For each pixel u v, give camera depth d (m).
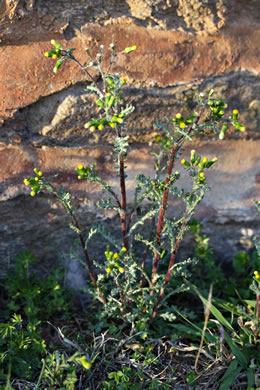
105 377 2.17
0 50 2.26
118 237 2.81
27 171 2.52
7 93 2.33
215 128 1.86
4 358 2.10
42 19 2.24
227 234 2.94
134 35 2.37
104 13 2.31
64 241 2.76
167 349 2.33
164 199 2.14
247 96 2.60
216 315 2.33
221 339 2.17
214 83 2.53
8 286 2.61
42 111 2.42
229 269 3.02
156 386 2.08
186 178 2.75
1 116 2.37
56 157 2.54
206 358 2.28
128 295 2.33
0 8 2.15
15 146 2.46
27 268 2.66
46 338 2.42
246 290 2.71
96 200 2.67
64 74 2.35
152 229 2.59
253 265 2.82
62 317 2.59
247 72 2.54
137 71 2.42
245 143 2.75
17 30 2.23
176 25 2.41
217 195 2.82
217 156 2.75
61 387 1.98
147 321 2.43
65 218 2.68
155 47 2.40
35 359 2.15
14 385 2.08
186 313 2.45
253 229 2.93
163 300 2.36
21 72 2.31
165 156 2.69
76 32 2.31
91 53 2.35
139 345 2.29
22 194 2.54
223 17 2.42
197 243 2.81
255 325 2.24
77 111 2.42
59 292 2.58
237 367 2.20
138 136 2.60
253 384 2.12
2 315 2.56
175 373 2.20
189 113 2.58
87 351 2.24
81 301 2.76
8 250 2.72
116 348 2.28
